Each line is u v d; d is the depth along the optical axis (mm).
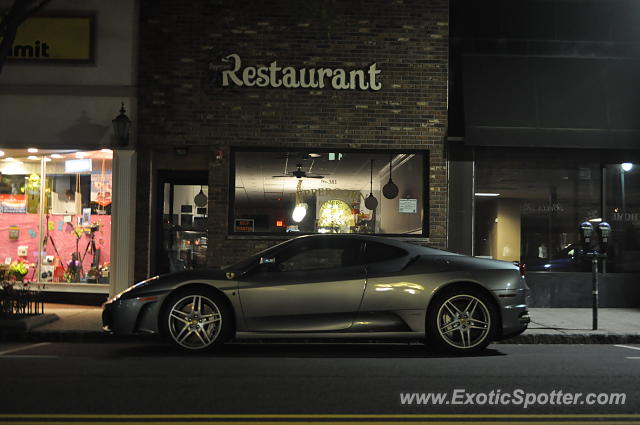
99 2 13734
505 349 9281
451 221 13781
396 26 13875
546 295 13953
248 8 13758
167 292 8500
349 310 8445
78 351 8812
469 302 8570
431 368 7379
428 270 8578
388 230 13836
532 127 13508
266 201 13797
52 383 6406
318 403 5582
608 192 14102
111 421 4957
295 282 8492
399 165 13938
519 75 13883
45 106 13680
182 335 8523
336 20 13805
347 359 8109
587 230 10812
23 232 14391
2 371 7094
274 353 8672
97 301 13914
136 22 13711
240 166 13836
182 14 13719
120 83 13672
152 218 13922
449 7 14055
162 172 14383
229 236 13633
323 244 8766
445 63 13883
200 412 5246
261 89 13734
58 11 13695
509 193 13984
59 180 14297
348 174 13891
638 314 12797
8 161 14445
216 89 13688
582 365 7617
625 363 7781
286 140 13695
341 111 13773
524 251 13969
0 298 10844
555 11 14156
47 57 13672
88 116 13641
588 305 13961
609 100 13812
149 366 7465
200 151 14195
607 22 14172
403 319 8461
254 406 5461
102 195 14023
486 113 13555
